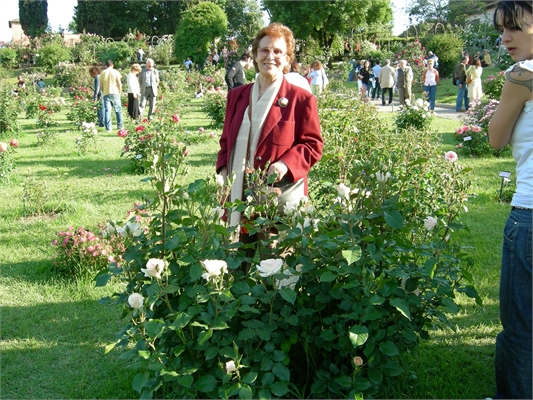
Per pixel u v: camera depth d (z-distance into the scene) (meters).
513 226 2.46
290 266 2.48
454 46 26.44
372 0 34.47
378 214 2.44
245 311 2.25
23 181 7.82
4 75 28.09
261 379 2.23
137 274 2.52
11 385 3.04
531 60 2.38
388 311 2.36
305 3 32.28
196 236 2.44
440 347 3.23
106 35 45.47
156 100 15.38
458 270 2.70
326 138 5.72
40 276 4.46
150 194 6.67
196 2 40.12
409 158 4.37
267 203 2.65
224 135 3.23
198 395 2.30
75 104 14.22
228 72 11.00
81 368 3.18
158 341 2.39
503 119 2.45
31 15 50.41
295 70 6.09
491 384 2.85
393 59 28.11
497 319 3.55
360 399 2.15
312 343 2.54
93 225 5.56
